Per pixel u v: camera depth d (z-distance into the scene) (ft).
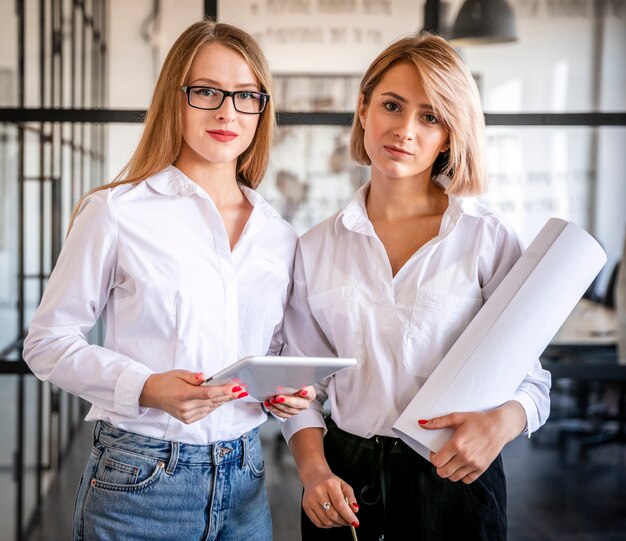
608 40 10.67
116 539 5.87
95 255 5.88
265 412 6.35
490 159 10.68
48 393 11.85
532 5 10.69
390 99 6.18
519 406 6.05
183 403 5.37
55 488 12.12
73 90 10.67
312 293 6.52
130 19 10.62
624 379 10.61
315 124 10.66
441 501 6.10
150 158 6.16
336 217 6.57
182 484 5.90
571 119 10.62
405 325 6.24
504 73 10.73
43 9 10.59
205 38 6.06
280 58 10.86
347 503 5.84
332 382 6.55
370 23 10.85
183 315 5.90
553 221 6.22
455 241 6.39
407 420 5.92
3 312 11.21
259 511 6.35
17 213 10.97
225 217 6.37
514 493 14.02
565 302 6.06
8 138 12.39
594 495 13.96
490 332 5.96
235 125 6.07
